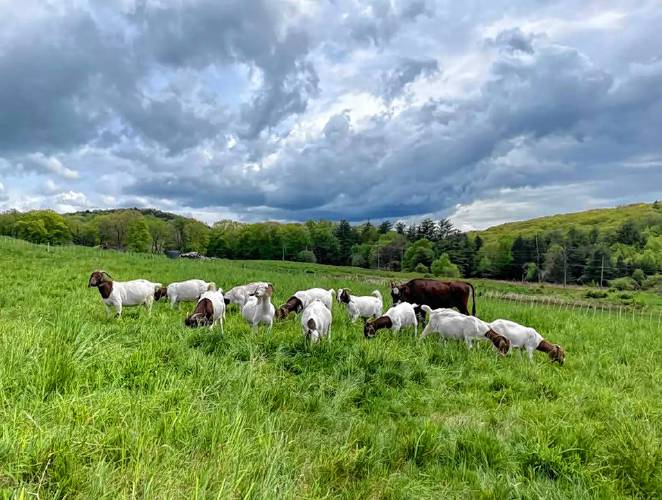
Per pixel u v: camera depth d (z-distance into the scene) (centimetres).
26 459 293
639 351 947
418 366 730
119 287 1066
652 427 511
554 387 673
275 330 938
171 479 306
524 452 439
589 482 396
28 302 1047
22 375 426
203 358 609
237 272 2102
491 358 831
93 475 292
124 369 516
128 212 9675
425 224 11144
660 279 5434
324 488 361
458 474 405
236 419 402
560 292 4284
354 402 586
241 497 300
